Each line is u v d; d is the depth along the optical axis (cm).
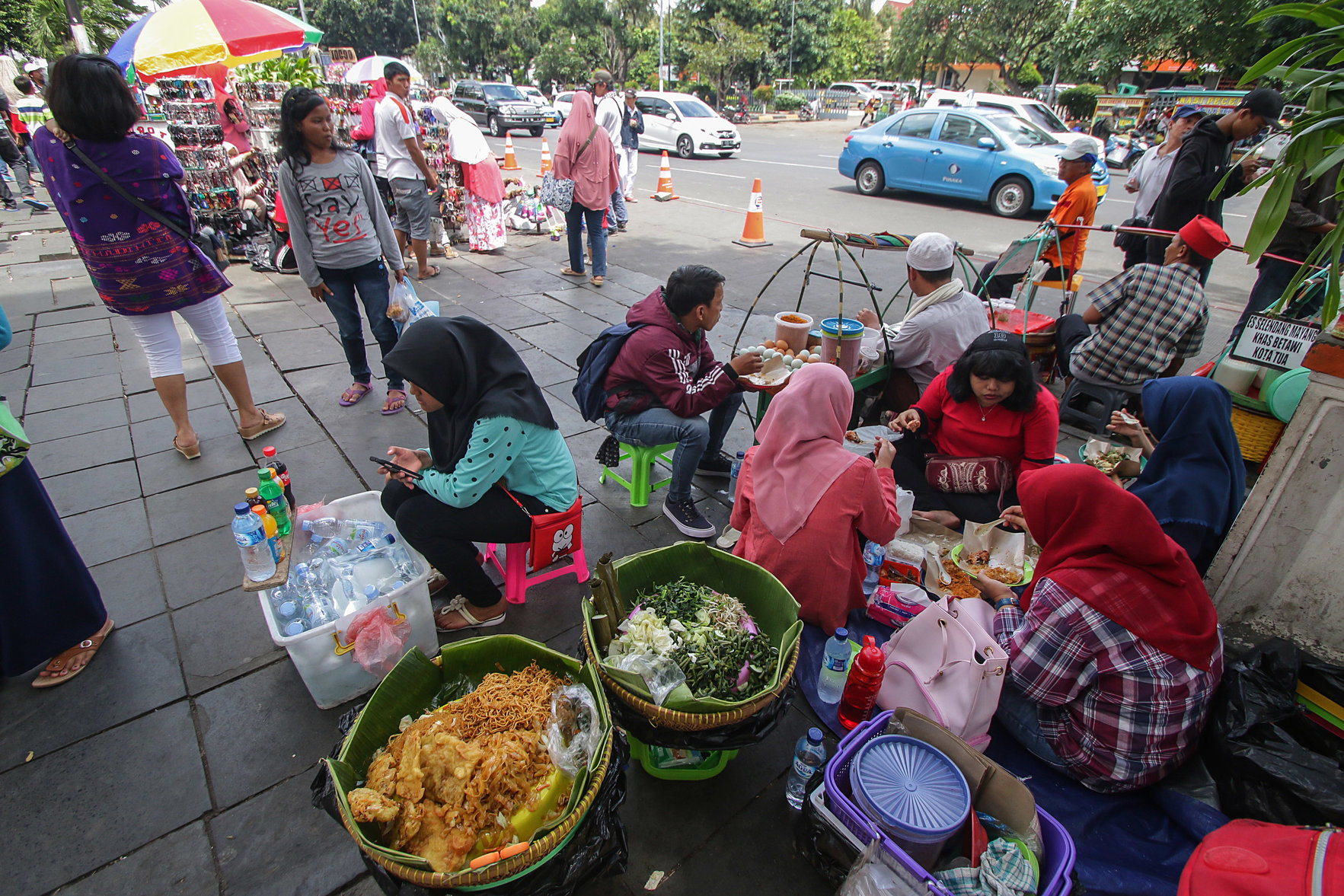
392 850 150
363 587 237
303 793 204
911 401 366
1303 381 289
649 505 347
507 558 267
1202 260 390
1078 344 438
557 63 3928
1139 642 189
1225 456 250
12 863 183
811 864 184
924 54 2780
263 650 253
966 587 279
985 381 285
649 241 852
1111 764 198
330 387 457
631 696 178
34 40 1920
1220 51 1842
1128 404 424
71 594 236
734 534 315
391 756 166
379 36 5175
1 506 212
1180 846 191
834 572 239
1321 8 176
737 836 196
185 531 315
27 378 465
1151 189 546
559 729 169
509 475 251
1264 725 191
